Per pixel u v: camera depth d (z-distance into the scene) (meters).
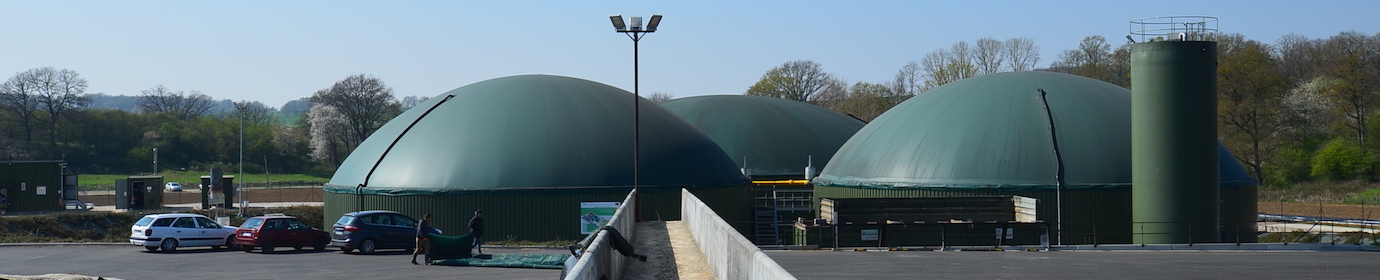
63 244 37.94
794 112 61.16
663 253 18.66
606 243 12.50
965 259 27.84
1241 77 93.25
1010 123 40.62
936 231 34.53
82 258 30.59
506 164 40.09
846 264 25.62
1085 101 41.38
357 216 32.69
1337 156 83.50
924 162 40.69
